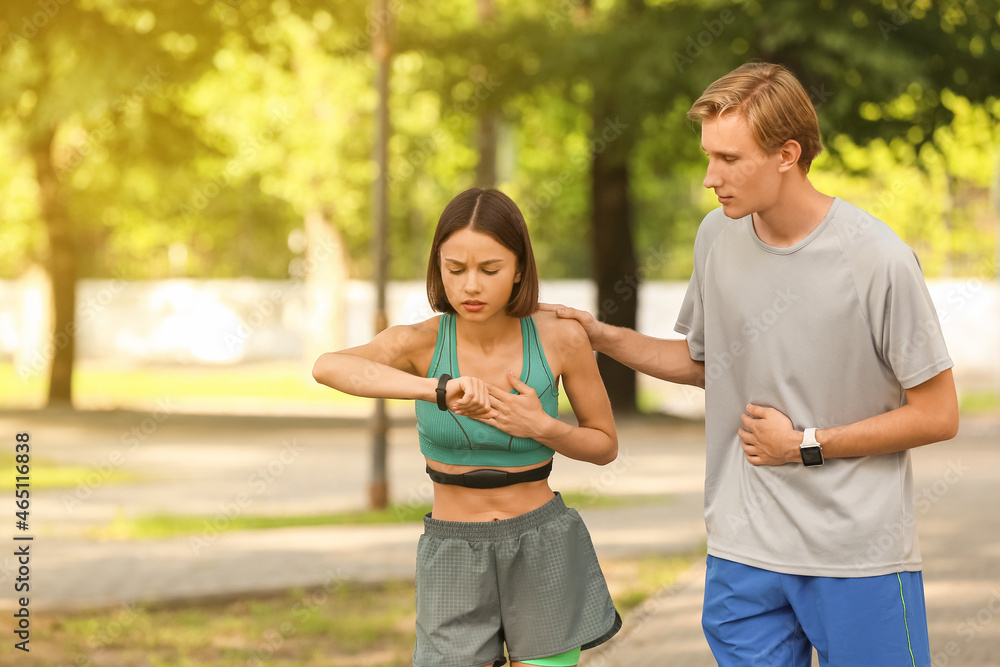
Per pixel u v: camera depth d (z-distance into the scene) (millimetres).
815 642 4293
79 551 12227
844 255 4121
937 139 21594
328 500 16562
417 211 52625
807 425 4234
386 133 15164
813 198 4191
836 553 4176
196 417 30906
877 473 4195
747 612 4391
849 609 4172
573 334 4289
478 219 3918
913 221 35156
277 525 14078
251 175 47031
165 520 14250
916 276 4051
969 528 13555
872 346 4160
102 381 43438
